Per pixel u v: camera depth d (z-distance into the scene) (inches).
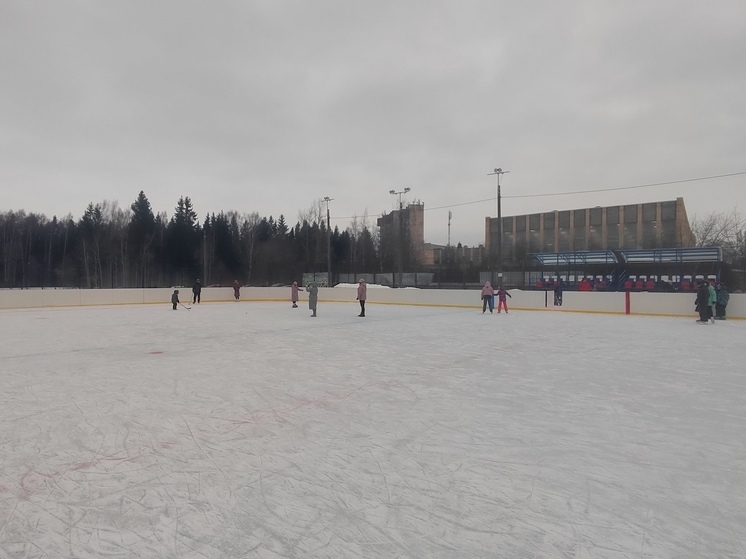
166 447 165.9
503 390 252.4
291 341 452.8
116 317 732.7
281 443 169.8
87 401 228.5
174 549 102.4
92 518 116.5
